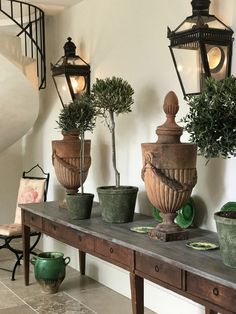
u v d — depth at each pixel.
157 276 2.17
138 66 3.31
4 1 4.19
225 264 1.89
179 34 2.57
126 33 3.43
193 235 2.51
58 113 4.46
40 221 3.45
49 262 3.55
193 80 2.58
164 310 3.16
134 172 3.39
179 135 2.41
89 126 3.28
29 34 4.38
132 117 3.39
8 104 4.22
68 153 3.37
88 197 2.98
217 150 1.93
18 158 5.37
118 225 2.78
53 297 3.53
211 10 2.70
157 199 2.37
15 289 3.73
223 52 2.54
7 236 4.04
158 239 2.37
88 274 4.03
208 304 1.87
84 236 2.83
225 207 2.50
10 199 5.34
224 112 1.86
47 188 4.55
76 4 4.09
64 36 4.33
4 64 3.89
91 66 3.89
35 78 4.37
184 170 2.33
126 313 3.20
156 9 3.12
